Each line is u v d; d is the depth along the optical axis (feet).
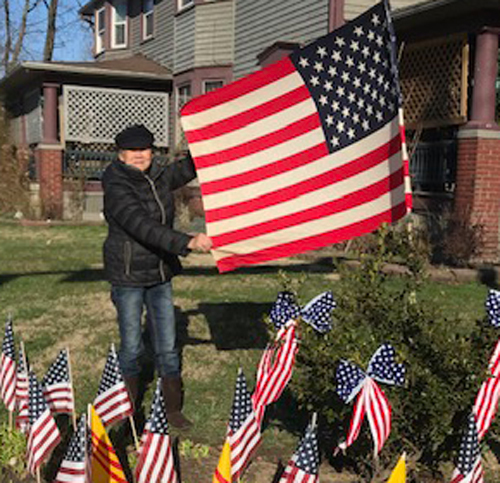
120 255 13.30
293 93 12.96
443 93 39.45
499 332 11.06
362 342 10.94
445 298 26.35
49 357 18.56
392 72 12.25
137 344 13.71
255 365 18.24
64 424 13.84
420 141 42.63
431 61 40.37
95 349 19.30
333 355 10.77
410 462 11.19
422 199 39.27
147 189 13.32
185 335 21.11
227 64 58.95
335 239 12.94
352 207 12.89
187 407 15.14
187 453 12.76
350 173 12.86
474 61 38.11
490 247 35.27
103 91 66.18
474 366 10.63
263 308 24.63
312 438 7.80
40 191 61.31
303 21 48.88
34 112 72.49
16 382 11.84
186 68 62.69
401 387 10.52
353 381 10.05
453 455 10.77
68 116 65.26
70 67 63.00
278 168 13.17
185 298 26.27
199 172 13.35
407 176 12.21
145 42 75.25
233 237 13.20
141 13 76.18
